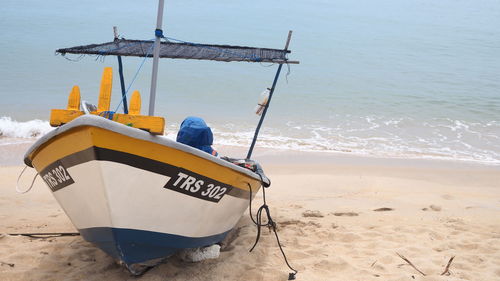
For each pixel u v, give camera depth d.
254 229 6.37
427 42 28.88
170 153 4.10
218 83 19.61
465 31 32.84
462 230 6.47
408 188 9.38
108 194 4.02
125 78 19.81
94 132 3.76
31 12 33.91
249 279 4.84
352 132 14.22
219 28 30.17
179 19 32.97
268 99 6.77
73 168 4.10
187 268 5.07
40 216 7.06
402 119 15.68
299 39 28.22
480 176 10.61
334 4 45.47
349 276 4.92
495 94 18.80
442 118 15.88
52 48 23.80
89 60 22.28
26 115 14.53
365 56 24.97
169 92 18.17
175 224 4.54
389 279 4.84
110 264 5.14
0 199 7.95
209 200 4.68
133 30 28.44
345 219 7.00
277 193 8.83
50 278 4.82
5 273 4.85
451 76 21.53
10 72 19.69
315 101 17.48
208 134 5.05
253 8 40.19
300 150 12.37
